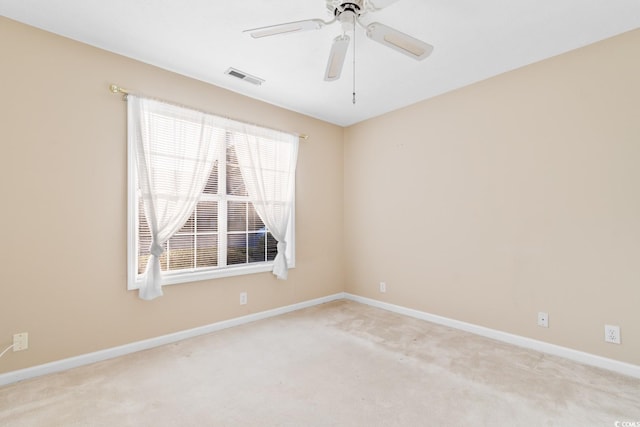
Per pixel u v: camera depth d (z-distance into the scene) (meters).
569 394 1.95
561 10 1.99
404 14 2.03
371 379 2.15
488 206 2.92
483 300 2.95
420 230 3.47
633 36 2.19
